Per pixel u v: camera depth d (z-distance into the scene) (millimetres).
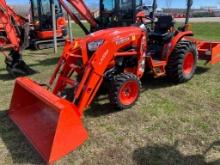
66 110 3936
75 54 5191
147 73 6820
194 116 5129
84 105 4707
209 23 25281
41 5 13039
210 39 14500
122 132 4641
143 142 4352
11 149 4230
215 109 5402
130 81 5297
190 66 6910
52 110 4477
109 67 5246
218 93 6180
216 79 7109
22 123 4785
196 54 6898
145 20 7266
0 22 9031
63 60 5254
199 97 5977
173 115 5180
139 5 8508
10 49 8672
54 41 11641
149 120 5016
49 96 4219
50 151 3848
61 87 5184
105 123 4934
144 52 5773
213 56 7516
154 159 3945
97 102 5746
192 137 4457
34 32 12938
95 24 9211
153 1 7324
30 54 11539
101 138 4461
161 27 6961
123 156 4016
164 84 6770
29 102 5062
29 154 4094
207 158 3953
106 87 5555
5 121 5047
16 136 4562
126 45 5402
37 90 4473
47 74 8016
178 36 6574
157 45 6867
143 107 5520
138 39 5605
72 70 5270
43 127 4441
